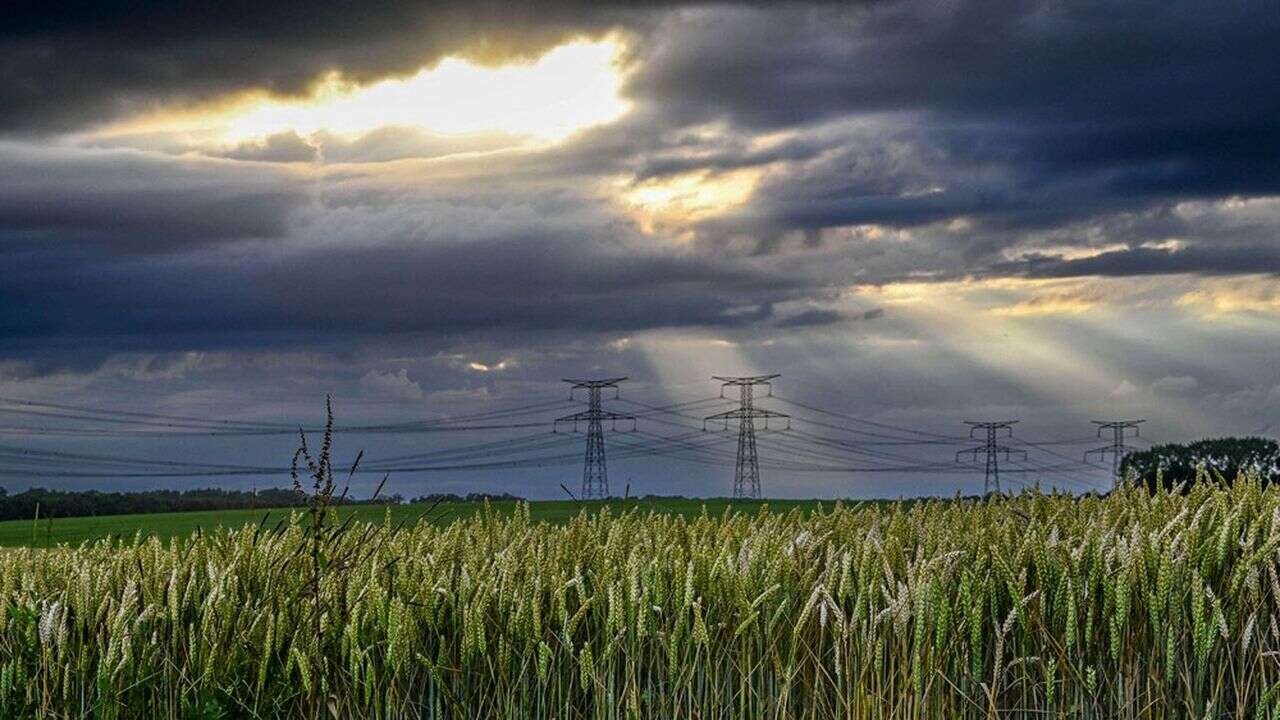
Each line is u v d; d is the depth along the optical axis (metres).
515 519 9.52
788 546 7.69
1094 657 6.74
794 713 7.26
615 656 7.46
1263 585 6.64
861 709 6.67
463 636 7.54
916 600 6.53
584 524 8.73
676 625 7.07
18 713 7.49
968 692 6.79
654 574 7.36
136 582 8.23
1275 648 6.55
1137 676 6.62
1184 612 6.54
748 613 7.02
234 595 7.86
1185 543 6.65
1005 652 6.93
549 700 7.57
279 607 7.78
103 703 7.27
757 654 7.32
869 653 6.65
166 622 8.02
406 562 7.94
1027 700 6.86
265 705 7.47
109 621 7.67
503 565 7.71
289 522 8.64
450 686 7.68
